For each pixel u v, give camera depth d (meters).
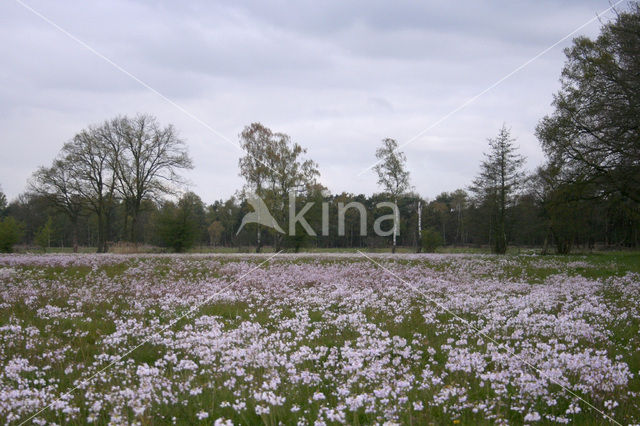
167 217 46.38
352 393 7.09
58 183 51.22
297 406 6.50
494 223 49.00
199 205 94.50
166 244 46.22
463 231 85.06
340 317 11.86
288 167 52.00
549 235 54.31
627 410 6.77
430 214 86.62
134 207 50.84
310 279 20.34
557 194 35.31
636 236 56.00
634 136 27.62
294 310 13.53
